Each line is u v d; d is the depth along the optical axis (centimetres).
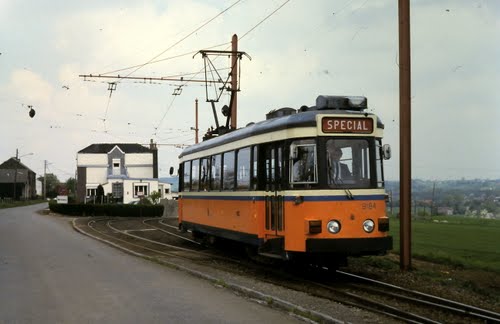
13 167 12444
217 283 1128
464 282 1244
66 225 3469
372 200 1237
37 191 16338
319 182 1215
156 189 7819
